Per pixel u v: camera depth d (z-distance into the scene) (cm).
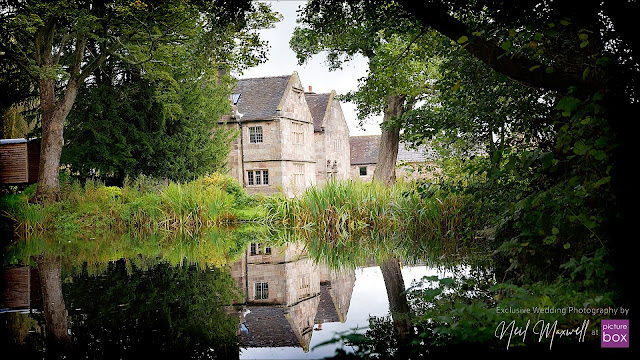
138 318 628
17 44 2098
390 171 2444
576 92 535
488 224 956
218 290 829
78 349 491
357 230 1562
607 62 464
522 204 554
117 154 2556
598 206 489
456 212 1255
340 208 1598
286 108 3609
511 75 581
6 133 2609
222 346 501
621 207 450
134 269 1052
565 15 528
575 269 455
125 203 2081
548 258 573
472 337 381
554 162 507
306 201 1725
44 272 1027
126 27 2130
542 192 530
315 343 498
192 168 2767
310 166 3991
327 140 4350
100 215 1995
